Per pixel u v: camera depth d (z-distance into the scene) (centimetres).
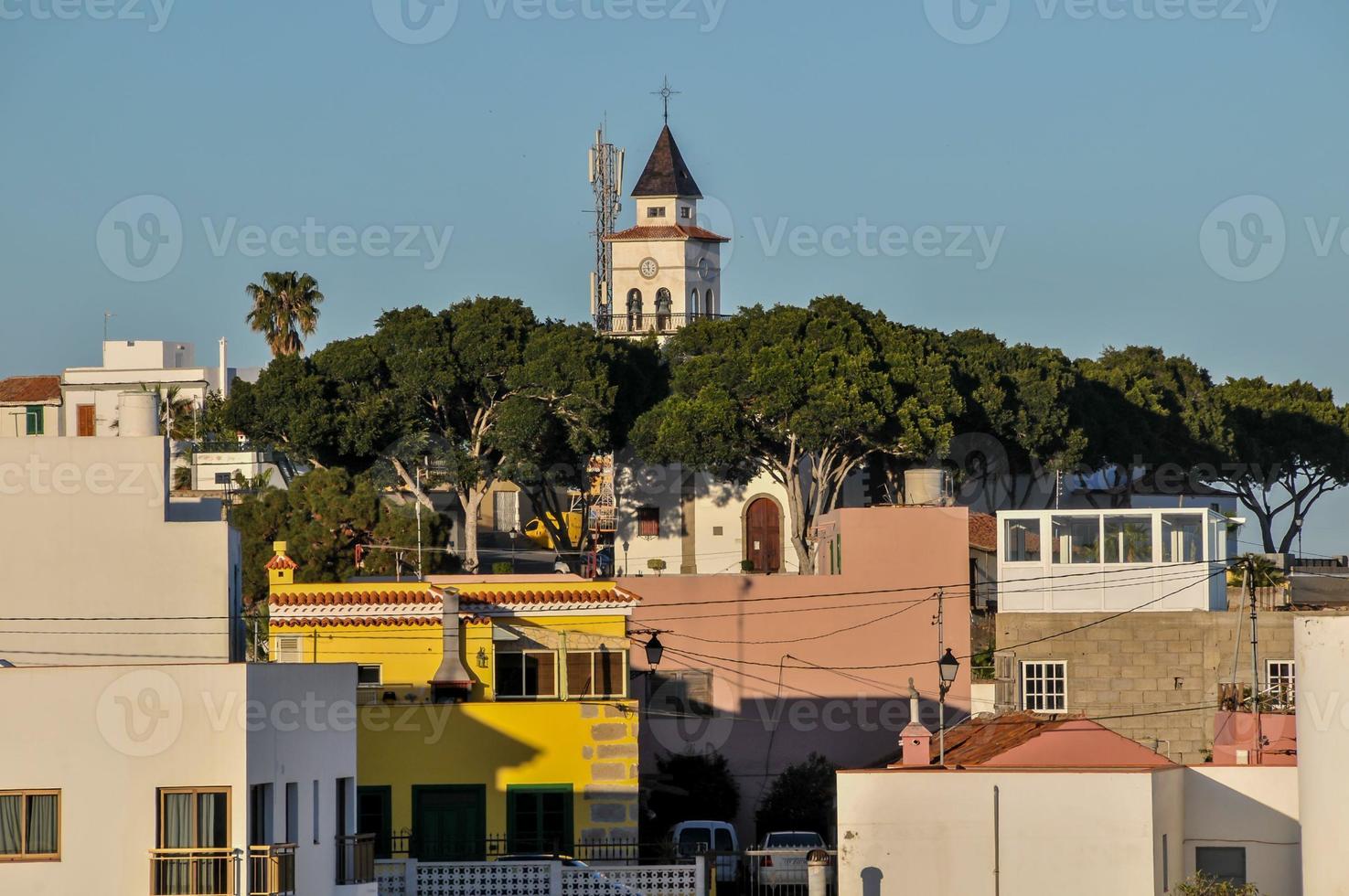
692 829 19988
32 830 12306
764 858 17412
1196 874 15262
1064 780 15250
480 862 15625
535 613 17400
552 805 16900
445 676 17075
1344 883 14325
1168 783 15488
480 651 17300
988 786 15338
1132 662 19800
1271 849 15638
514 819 16850
